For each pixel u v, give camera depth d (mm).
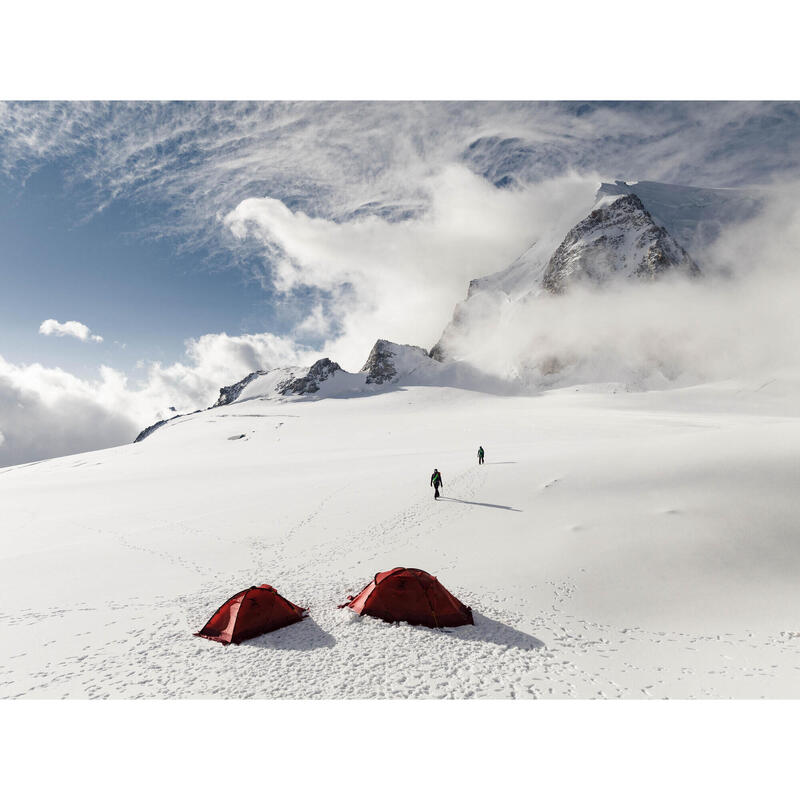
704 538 20734
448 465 40531
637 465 29641
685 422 83312
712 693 12023
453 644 14094
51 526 33125
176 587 18859
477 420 105438
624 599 17203
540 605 16828
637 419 91688
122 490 48719
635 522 22594
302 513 30016
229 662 13117
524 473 32594
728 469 26672
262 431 126250
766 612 16297
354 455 65188
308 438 106938
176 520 31094
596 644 14422
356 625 15109
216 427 146750
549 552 20656
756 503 23016
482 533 23578
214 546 24562
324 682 12195
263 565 21391
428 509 28188
